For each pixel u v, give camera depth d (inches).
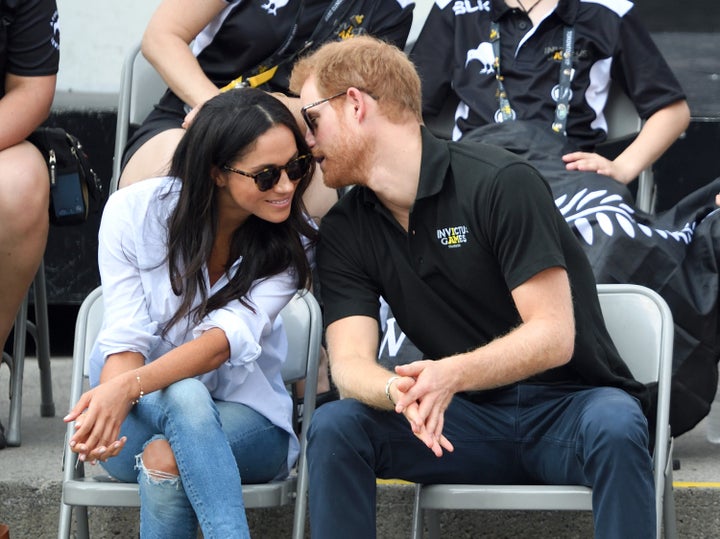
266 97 312.7
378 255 323.6
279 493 317.4
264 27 423.2
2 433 419.5
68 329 605.9
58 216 406.6
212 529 289.3
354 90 315.0
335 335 322.7
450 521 371.2
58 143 406.6
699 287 387.5
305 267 328.8
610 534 286.8
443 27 460.8
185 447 294.2
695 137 560.4
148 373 304.0
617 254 384.5
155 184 324.8
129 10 581.9
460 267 315.6
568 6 447.5
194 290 318.3
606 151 561.9
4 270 390.3
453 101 463.5
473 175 312.2
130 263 322.7
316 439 299.9
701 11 557.3
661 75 451.2
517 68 446.9
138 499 310.2
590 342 319.0
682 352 381.4
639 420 292.5
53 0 406.3
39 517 376.2
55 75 407.5
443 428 320.2
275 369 340.2
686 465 398.9
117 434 299.6
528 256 303.3
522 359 295.1
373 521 299.4
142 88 441.4
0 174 386.9
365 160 317.4
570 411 311.0
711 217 398.9
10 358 429.4
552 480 314.3
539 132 423.2
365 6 433.1
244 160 306.5
